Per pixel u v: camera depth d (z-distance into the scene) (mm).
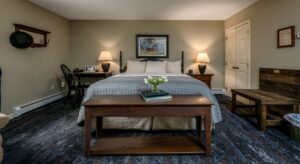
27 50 3619
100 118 2377
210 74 4973
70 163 1780
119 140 2195
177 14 4668
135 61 4938
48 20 4320
